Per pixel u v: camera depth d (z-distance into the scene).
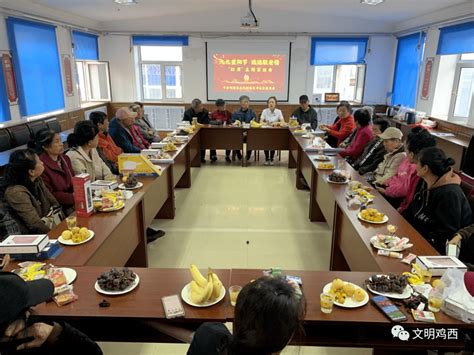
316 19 7.62
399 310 1.41
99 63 7.92
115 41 7.93
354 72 8.26
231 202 4.58
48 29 6.11
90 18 7.23
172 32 7.77
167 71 8.27
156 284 1.60
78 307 1.43
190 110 6.45
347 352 2.16
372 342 1.42
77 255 1.83
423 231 2.32
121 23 7.78
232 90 8.11
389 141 3.39
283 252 3.36
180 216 4.14
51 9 5.99
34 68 5.78
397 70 7.67
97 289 1.53
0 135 4.79
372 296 1.50
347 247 2.54
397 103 7.68
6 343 0.94
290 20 7.63
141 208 2.79
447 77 6.19
